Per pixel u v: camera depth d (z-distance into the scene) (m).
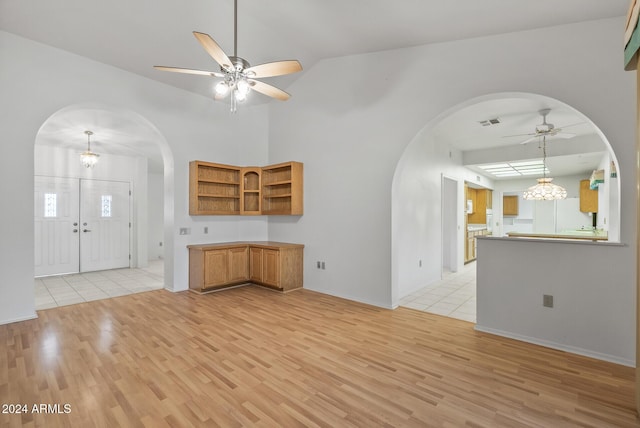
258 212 5.25
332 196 4.55
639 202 1.92
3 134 3.28
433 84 3.58
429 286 5.32
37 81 3.47
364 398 2.05
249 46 3.97
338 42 3.84
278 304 4.11
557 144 5.86
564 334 2.82
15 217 3.37
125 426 1.77
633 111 2.57
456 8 2.74
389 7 2.86
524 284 3.02
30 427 1.76
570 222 8.80
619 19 2.63
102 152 6.61
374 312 3.83
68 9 3.05
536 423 1.82
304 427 1.77
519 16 2.76
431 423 1.81
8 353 2.66
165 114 4.56
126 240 6.98
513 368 2.47
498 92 3.16
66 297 4.43
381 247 4.05
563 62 2.84
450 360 2.60
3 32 3.26
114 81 4.05
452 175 6.48
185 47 3.80
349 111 4.34
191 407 1.95
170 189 4.73
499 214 9.95
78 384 2.19
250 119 5.48
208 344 2.87
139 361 2.54
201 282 4.55
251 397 2.06
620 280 2.60
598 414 1.91
